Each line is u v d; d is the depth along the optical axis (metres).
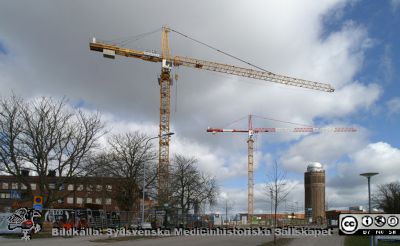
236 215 87.56
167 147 95.06
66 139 43.62
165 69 99.25
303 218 125.75
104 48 92.75
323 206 135.88
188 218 64.00
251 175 136.75
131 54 96.00
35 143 41.59
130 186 56.72
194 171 72.25
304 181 141.12
